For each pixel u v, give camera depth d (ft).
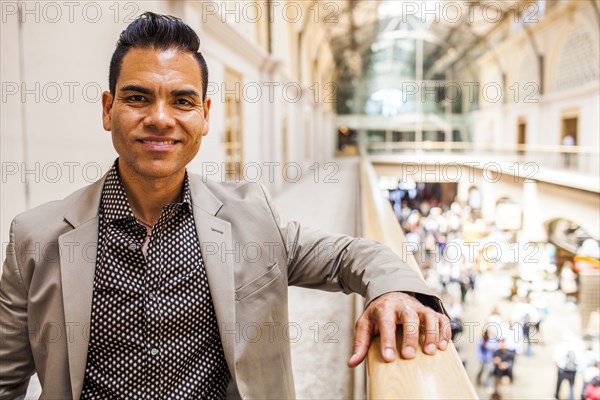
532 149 57.21
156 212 3.30
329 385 7.39
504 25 71.92
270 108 33.53
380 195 12.12
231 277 3.25
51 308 3.05
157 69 2.99
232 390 3.48
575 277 37.81
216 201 3.43
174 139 3.06
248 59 27.25
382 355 2.72
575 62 51.24
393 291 3.17
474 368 31.63
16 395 3.38
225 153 21.62
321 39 72.33
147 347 3.09
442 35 90.74
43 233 3.14
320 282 3.83
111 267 3.06
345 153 102.68
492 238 47.98
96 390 3.13
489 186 53.31
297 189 37.17
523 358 32.32
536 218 39.55
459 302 41.78
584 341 29.68
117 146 3.08
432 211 76.43
